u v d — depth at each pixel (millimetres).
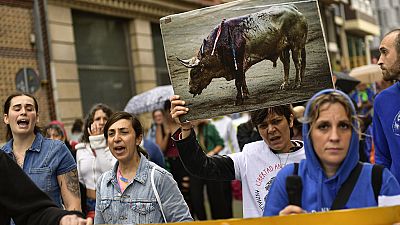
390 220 2521
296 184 2646
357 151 2619
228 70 3572
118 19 15820
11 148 4348
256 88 3551
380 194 2592
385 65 3982
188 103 3629
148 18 16641
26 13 12664
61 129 6629
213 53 3582
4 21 12094
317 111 2586
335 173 2625
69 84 13508
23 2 12578
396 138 3895
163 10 17188
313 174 2658
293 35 3496
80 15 14398
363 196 2596
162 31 3627
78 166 5492
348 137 2574
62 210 2797
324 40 3486
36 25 12844
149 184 3816
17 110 4305
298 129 4434
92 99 14617
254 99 3557
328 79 3488
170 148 7969
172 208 3822
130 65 16188
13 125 4297
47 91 12922
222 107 3592
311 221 2525
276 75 3531
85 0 14016
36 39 12812
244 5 3555
